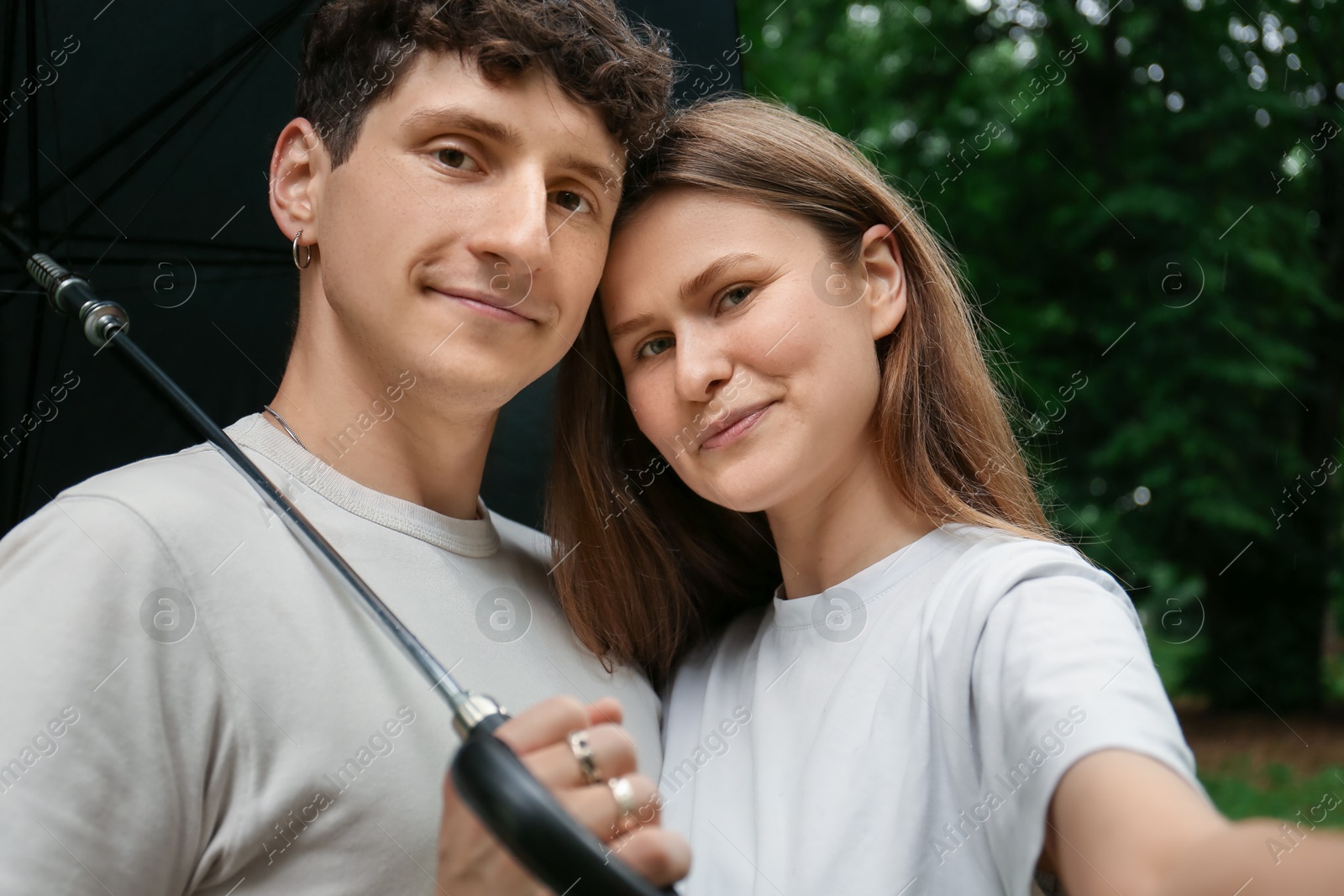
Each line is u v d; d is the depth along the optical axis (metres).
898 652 0.63
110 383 0.77
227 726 0.54
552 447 0.74
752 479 0.64
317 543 0.57
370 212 0.59
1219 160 2.57
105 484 0.56
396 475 0.64
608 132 0.63
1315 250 2.88
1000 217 2.81
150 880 0.51
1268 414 2.71
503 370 0.60
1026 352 2.63
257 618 0.55
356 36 0.61
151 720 0.52
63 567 0.53
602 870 0.45
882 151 2.95
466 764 0.47
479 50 0.58
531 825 0.45
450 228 0.59
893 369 0.70
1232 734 2.59
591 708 0.53
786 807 0.63
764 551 0.78
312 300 0.64
